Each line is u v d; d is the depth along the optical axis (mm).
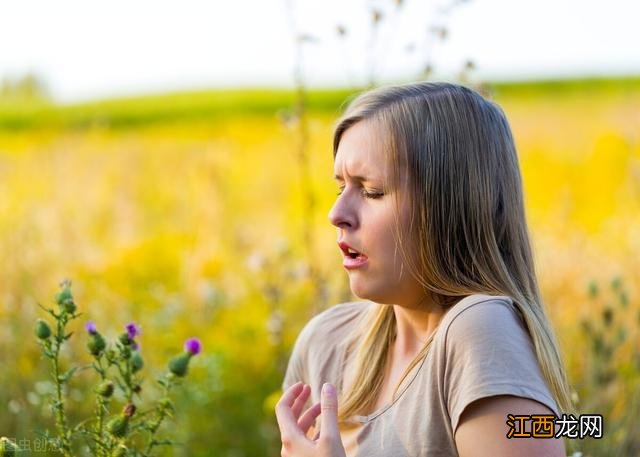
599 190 9266
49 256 6309
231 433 4598
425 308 1876
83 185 9094
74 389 3777
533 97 24531
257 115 23000
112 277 6320
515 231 1924
